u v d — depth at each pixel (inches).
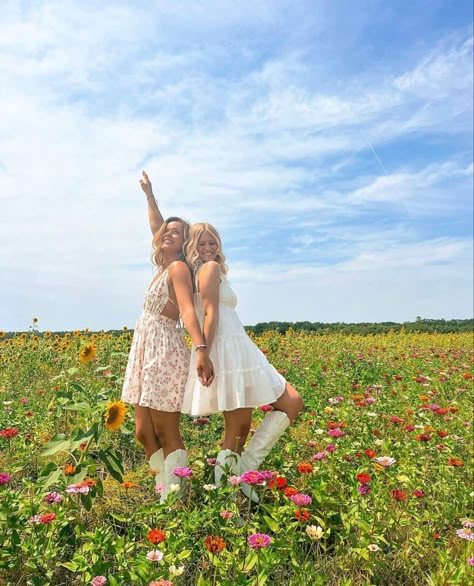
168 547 96.3
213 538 96.3
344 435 161.8
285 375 291.4
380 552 110.1
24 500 112.3
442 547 118.1
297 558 99.3
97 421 126.9
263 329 721.0
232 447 131.6
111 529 117.4
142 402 130.9
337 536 115.6
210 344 127.0
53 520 103.8
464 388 282.8
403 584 106.9
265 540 89.8
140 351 137.3
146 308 138.7
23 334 386.3
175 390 132.8
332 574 104.0
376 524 112.7
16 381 279.3
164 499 124.4
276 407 137.4
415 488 131.0
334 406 216.8
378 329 901.2
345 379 285.9
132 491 144.1
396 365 370.9
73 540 108.7
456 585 97.5
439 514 123.9
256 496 128.5
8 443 171.6
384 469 132.3
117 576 89.7
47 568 100.9
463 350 527.2
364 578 104.7
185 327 132.0
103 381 256.7
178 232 141.9
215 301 129.2
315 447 166.6
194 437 182.2
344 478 142.0
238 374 128.0
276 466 144.2
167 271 135.8
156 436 138.3
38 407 217.0
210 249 137.1
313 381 278.2
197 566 103.8
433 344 645.9
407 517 125.6
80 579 101.5
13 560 99.6
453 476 144.6
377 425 192.7
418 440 160.9
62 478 118.0
